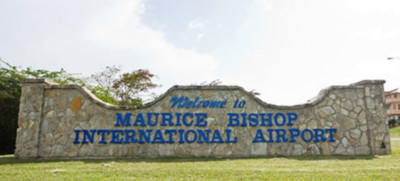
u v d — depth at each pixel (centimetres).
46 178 624
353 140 1093
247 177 627
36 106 1085
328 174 656
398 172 675
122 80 2494
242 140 1081
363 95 1130
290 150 1079
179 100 1103
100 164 855
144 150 1066
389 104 6612
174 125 1087
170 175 657
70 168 771
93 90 1830
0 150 1542
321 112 1109
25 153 1050
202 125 1084
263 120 1095
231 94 1115
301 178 612
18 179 615
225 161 919
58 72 1791
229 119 1093
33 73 1716
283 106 1108
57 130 1076
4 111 1547
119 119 1082
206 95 1111
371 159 939
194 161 926
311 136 1089
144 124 1082
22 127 1071
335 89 1130
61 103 1096
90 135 1071
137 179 610
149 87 2583
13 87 1600
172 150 1068
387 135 1100
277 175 648
